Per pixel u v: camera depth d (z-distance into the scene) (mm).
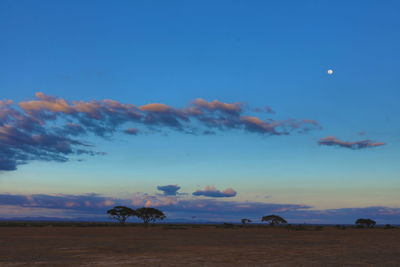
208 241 45469
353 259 26250
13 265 22281
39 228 88750
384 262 24719
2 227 93875
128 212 131500
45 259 25328
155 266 21984
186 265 22531
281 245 39812
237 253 30219
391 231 94250
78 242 41562
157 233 66750
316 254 29906
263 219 155125
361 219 143625
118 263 23328
